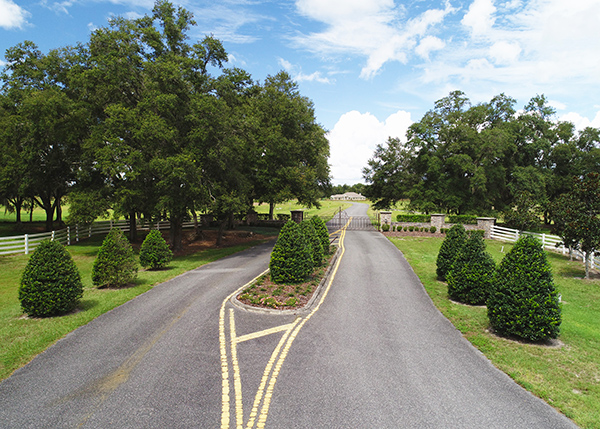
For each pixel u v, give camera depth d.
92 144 18.38
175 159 16.58
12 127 19.94
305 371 6.64
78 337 7.96
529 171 32.84
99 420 5.09
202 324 8.84
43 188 24.06
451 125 33.06
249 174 27.22
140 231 31.55
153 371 6.52
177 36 20.81
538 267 8.19
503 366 6.96
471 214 33.47
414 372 6.69
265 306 10.12
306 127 33.16
